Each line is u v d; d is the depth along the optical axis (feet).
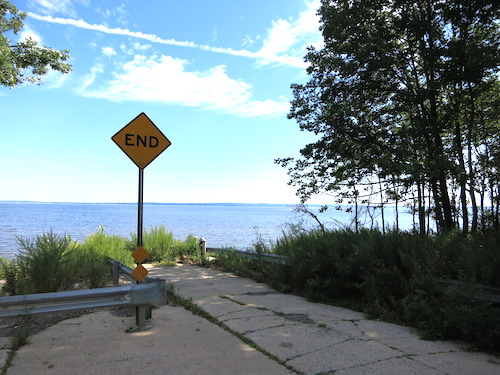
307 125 41.04
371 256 20.07
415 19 35.04
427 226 33.12
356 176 40.40
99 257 28.68
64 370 11.55
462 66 33.73
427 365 12.00
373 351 13.24
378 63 35.60
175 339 14.48
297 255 24.98
